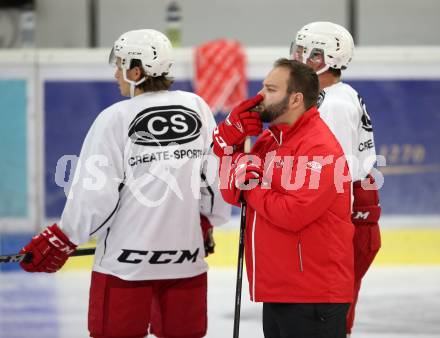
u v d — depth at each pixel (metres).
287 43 34.09
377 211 13.55
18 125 26.12
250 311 18.19
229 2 33.88
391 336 16.52
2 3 32.66
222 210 13.03
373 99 26.14
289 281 10.77
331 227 10.78
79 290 19.92
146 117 12.08
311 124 10.93
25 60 25.86
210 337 16.27
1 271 21.81
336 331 10.88
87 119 26.11
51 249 12.05
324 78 12.81
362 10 33.69
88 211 11.73
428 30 33.84
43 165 26.20
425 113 26.27
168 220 12.13
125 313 12.10
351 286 11.04
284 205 10.52
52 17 33.53
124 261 12.02
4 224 26.41
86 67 25.95
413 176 26.41
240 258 11.71
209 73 25.59
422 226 26.58
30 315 17.86
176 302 12.48
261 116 11.20
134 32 12.33
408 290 19.95
